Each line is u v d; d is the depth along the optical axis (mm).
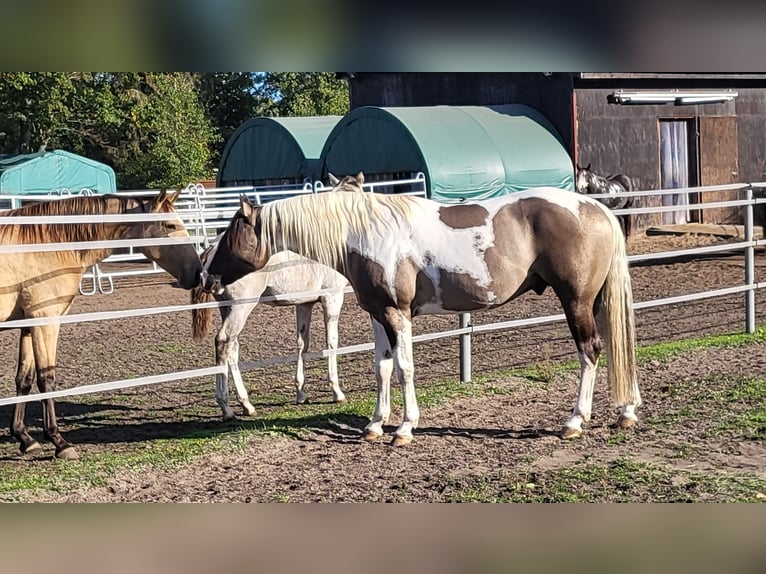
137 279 17734
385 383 6594
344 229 6348
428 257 6230
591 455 5922
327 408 7727
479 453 6117
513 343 10391
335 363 8062
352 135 20938
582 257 6133
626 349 6305
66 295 6574
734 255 17375
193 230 17547
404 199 6398
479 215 6293
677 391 7461
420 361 9641
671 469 5504
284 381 9023
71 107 33844
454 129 19484
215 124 44594
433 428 6812
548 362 9016
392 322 6328
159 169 35406
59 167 28344
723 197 21719
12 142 36344
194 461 6160
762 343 9320
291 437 6703
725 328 10680
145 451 6512
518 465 5789
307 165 23094
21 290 6398
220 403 7438
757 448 5852
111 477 5801
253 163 25844
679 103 20828
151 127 35469
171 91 35938
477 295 6234
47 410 6484
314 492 5445
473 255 6176
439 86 23219
